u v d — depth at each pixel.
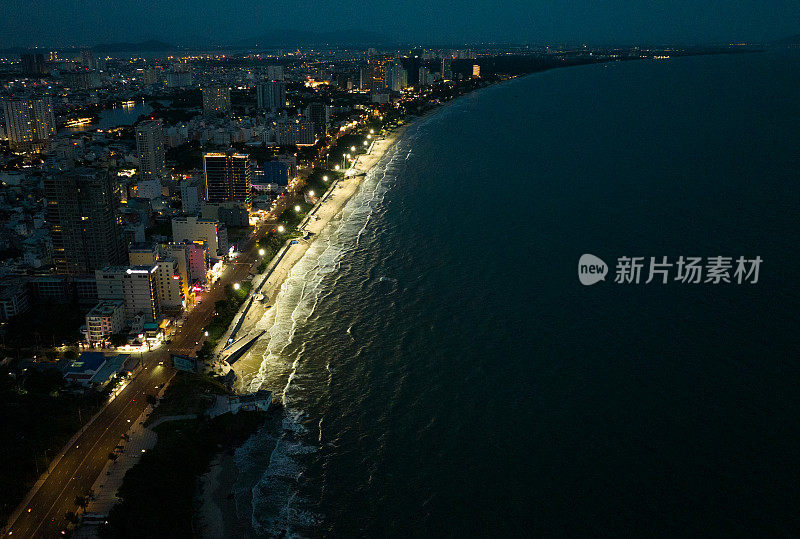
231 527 151.12
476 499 150.12
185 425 185.88
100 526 150.00
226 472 170.12
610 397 178.00
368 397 192.25
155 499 156.12
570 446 162.00
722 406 171.12
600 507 144.25
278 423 186.50
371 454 168.62
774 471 149.88
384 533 144.50
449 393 188.25
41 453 171.25
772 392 175.25
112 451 175.50
